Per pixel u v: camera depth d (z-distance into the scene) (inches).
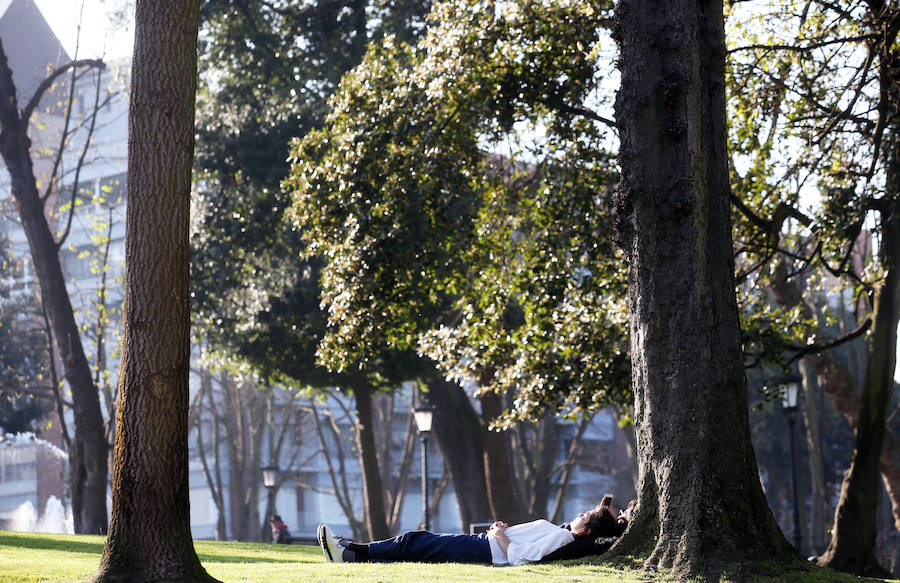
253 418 2161.7
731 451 400.2
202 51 1255.5
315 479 2851.9
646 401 414.3
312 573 389.1
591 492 3164.4
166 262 340.5
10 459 2586.1
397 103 766.5
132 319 338.3
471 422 1433.3
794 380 1113.4
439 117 764.6
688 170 418.6
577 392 799.1
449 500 3144.7
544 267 781.9
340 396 2893.7
